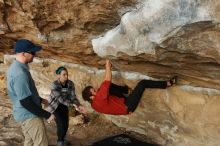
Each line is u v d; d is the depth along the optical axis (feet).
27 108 15.43
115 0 13.48
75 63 22.35
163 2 12.33
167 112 19.49
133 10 13.62
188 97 18.12
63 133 19.90
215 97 17.20
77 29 16.31
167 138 20.33
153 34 13.21
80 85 22.77
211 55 13.25
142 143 20.97
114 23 14.89
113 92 19.84
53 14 15.60
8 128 23.26
